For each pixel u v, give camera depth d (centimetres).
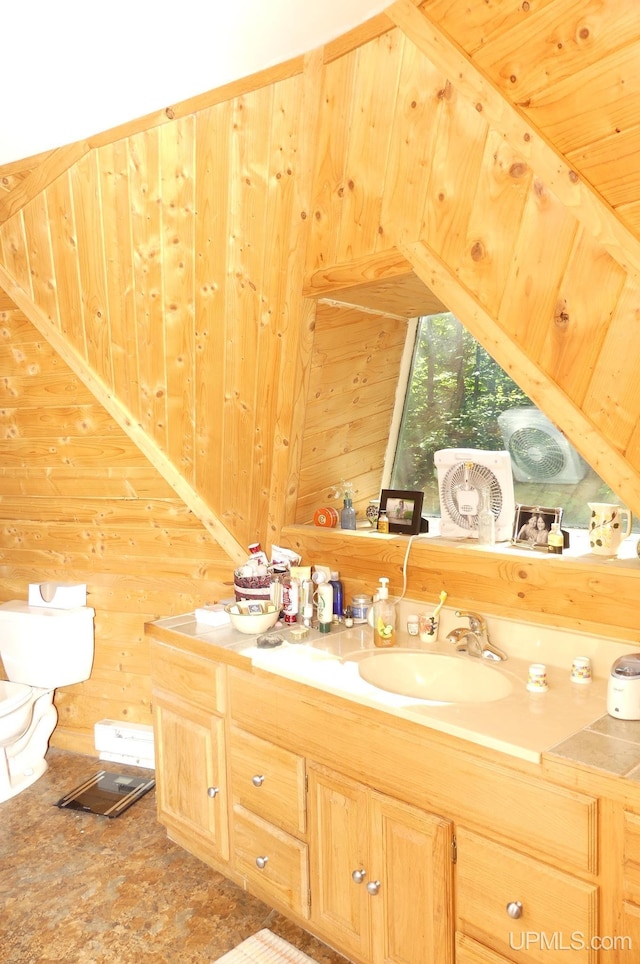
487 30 160
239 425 261
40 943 209
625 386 166
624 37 140
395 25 177
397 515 254
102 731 330
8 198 256
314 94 198
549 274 172
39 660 314
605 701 175
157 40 186
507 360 185
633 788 131
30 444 313
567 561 195
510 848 153
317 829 197
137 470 299
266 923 216
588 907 140
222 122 211
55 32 180
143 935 211
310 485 271
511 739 152
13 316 285
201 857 247
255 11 177
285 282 227
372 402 273
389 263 204
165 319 253
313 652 216
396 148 192
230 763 227
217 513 290
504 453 230
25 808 287
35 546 344
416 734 169
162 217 234
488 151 175
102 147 229
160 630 248
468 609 222
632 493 172
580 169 158
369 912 184
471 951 161
